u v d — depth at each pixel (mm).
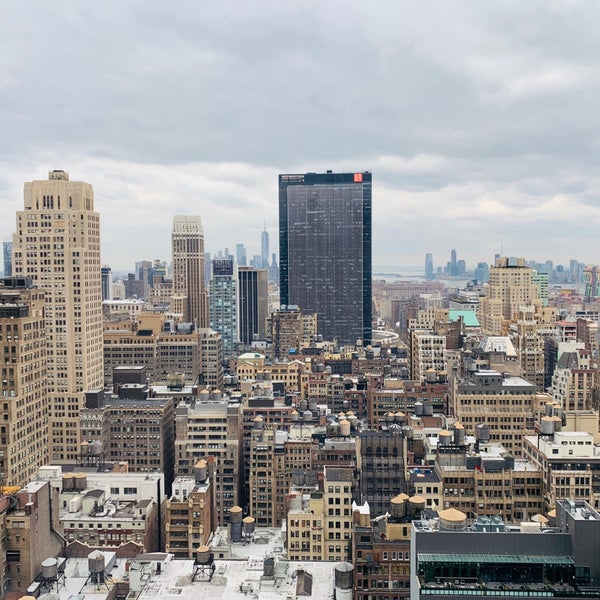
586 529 161375
